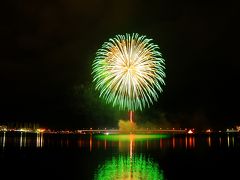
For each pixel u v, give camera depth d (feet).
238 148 297.74
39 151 272.92
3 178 148.66
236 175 154.20
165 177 147.95
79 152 261.85
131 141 399.65
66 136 538.88
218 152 260.62
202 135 579.89
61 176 151.64
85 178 146.10
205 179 144.87
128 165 184.44
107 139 448.24
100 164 189.47
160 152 259.19
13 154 250.78
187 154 245.65
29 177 150.61
